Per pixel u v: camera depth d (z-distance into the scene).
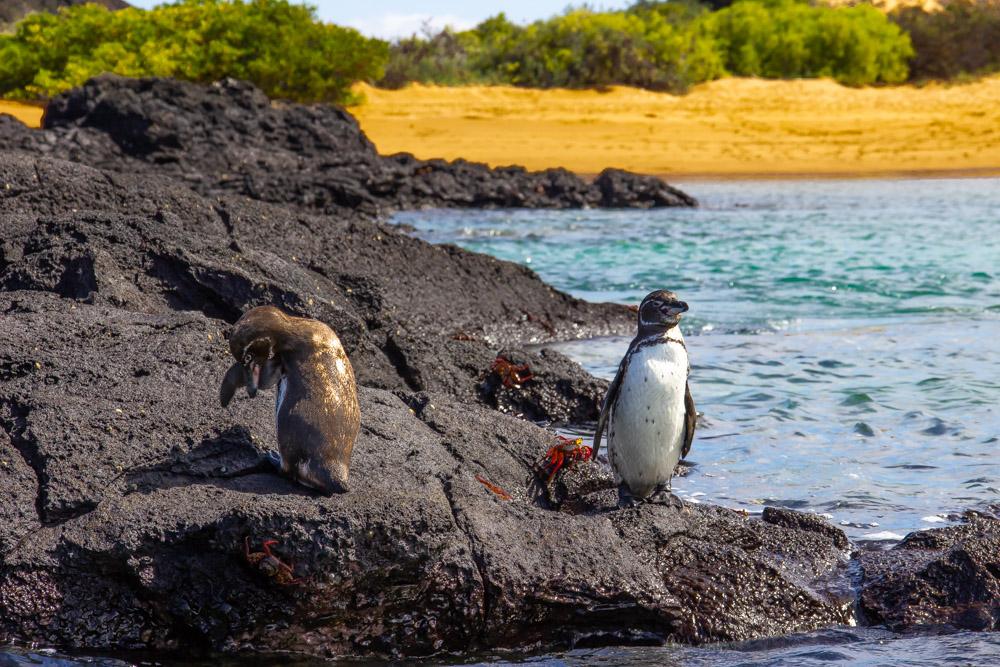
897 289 19.59
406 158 40.00
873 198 37.22
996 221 30.17
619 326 16.30
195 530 6.05
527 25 76.38
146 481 6.68
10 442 7.00
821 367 13.47
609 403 8.05
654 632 6.65
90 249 11.20
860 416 11.32
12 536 6.29
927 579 7.12
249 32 55.53
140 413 7.27
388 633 6.35
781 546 7.62
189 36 55.47
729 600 6.86
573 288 20.14
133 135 36.22
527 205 37.31
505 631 6.47
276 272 12.22
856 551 7.75
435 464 7.49
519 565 6.50
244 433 7.05
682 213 34.59
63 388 7.66
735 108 62.97
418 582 6.25
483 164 40.38
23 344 8.43
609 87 67.19
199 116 37.38
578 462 8.52
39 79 56.62
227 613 6.11
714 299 18.69
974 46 77.31
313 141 39.28
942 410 11.51
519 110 61.22
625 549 6.93
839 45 73.94
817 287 19.89
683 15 83.75
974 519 8.19
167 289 11.41
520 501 7.38
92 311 9.41
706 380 12.85
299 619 6.14
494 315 15.38
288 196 32.72
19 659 5.91
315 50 56.75
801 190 40.56
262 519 5.96
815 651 6.48
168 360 8.36
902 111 62.81
